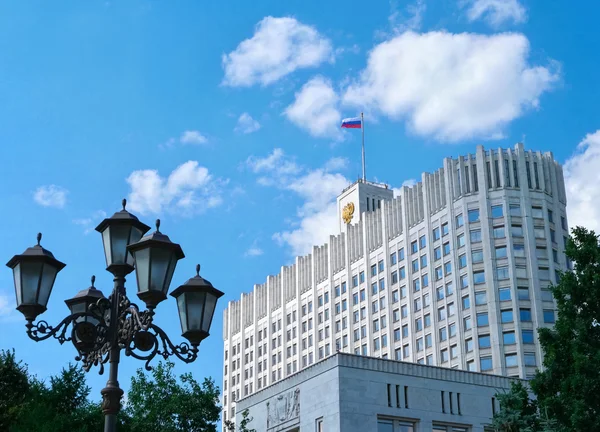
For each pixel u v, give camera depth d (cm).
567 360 5238
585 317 5306
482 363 13150
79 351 2167
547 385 5238
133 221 2152
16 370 6109
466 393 6794
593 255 5512
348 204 17412
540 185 14112
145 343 2072
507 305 13300
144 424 6700
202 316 2108
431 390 6662
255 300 18850
